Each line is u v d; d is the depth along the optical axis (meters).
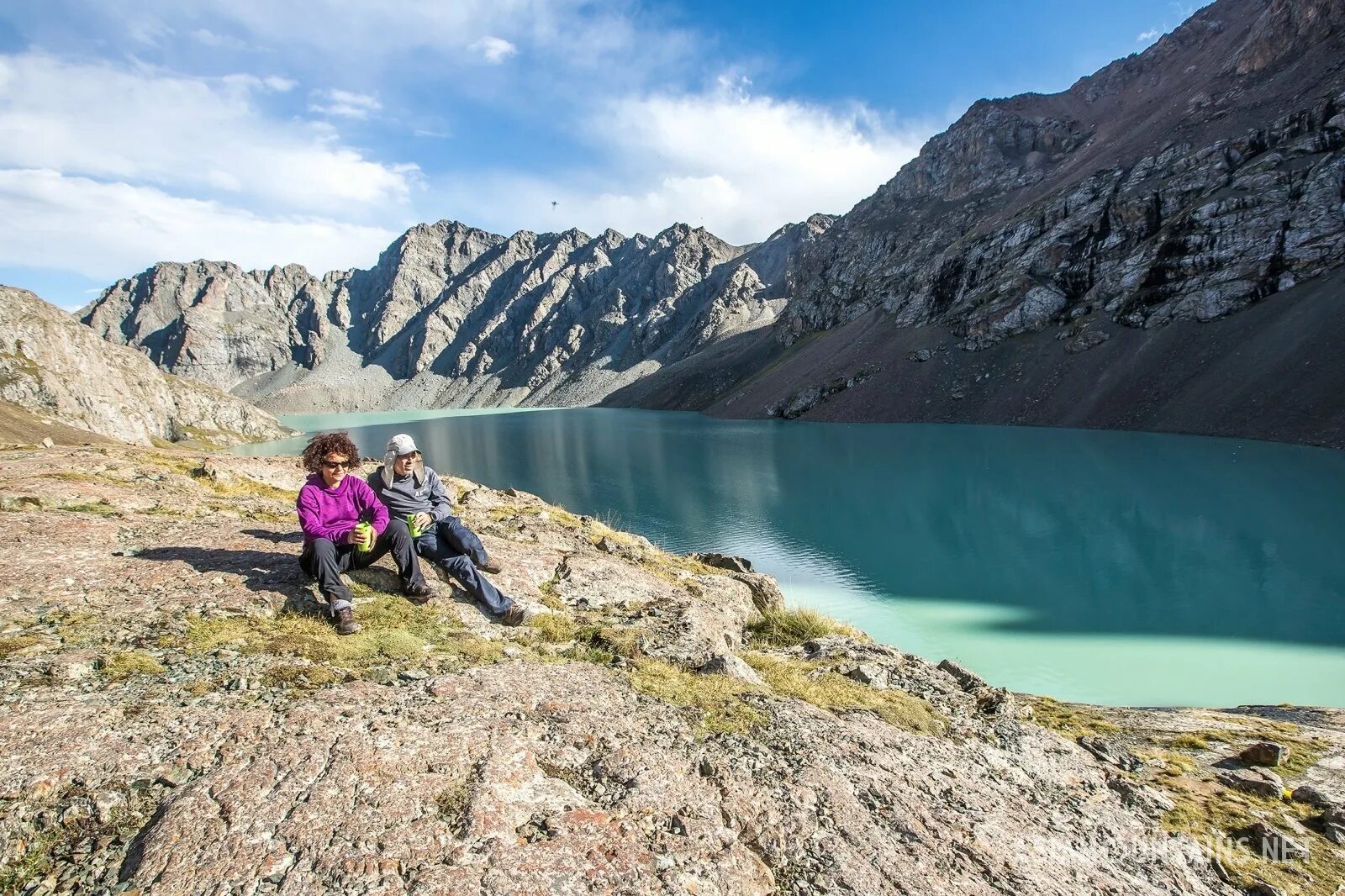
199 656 5.08
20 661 4.64
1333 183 90.06
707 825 3.92
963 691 7.70
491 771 3.96
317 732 4.18
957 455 76.69
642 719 5.10
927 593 31.25
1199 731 9.88
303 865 3.10
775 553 39.72
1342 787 7.56
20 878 3.01
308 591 6.53
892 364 135.00
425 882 3.07
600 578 8.91
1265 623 25.36
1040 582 31.95
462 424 177.00
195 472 11.87
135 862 3.08
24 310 130.25
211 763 3.83
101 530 7.47
